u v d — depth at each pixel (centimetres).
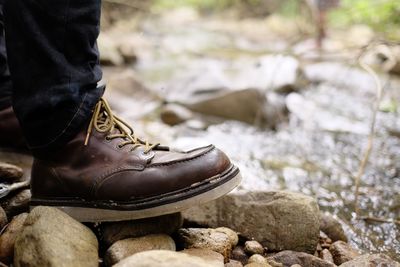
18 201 116
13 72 100
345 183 179
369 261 103
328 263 108
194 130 238
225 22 723
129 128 112
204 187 101
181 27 633
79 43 99
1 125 138
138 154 104
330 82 336
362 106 284
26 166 134
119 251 96
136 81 283
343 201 163
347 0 559
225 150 212
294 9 680
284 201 119
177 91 286
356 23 581
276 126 248
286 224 117
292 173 187
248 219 119
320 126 250
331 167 196
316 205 120
